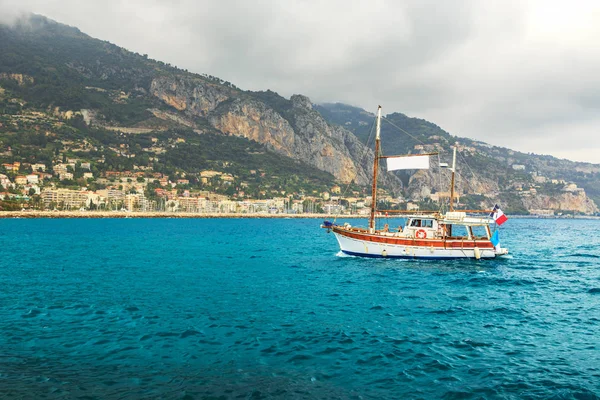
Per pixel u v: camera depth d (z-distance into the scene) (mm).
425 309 33375
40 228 156750
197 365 21453
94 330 27250
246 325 28484
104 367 21078
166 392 18359
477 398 18109
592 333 27094
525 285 44250
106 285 43344
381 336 26234
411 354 23156
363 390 18781
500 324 29109
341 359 22406
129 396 17938
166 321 29391
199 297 37562
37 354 22797
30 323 28828
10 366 21047
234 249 85375
